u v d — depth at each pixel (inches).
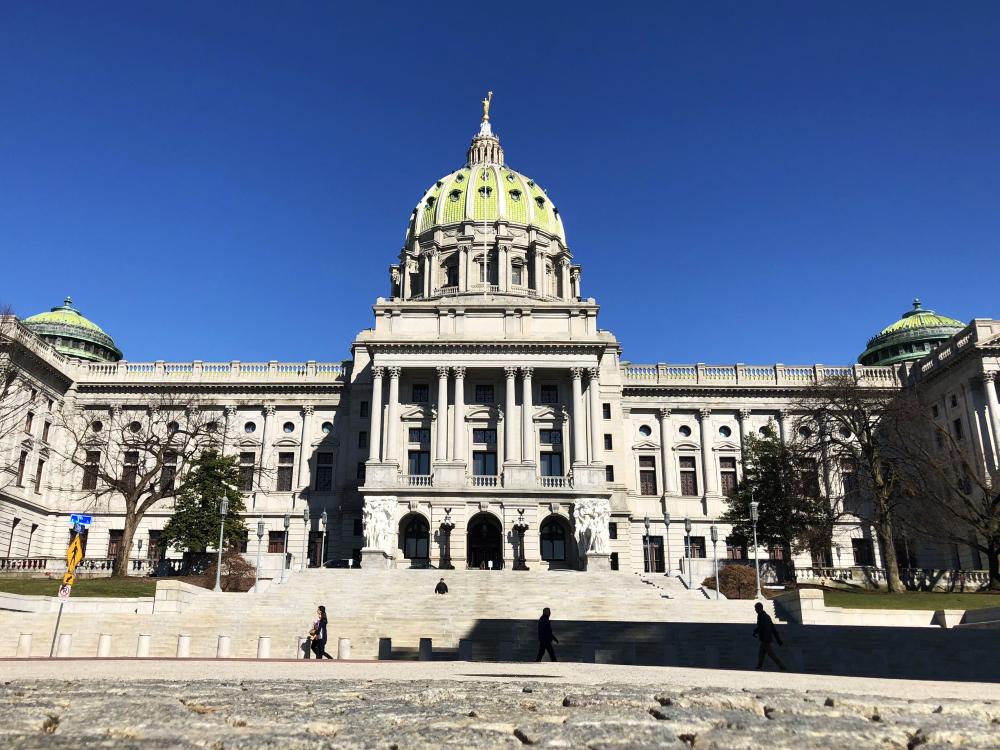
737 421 3503.9
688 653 1337.4
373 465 2883.9
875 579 2487.7
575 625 1514.5
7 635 1567.4
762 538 2628.0
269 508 3280.0
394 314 3181.6
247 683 685.3
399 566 2775.6
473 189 4586.6
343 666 991.0
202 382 3415.4
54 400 3304.6
